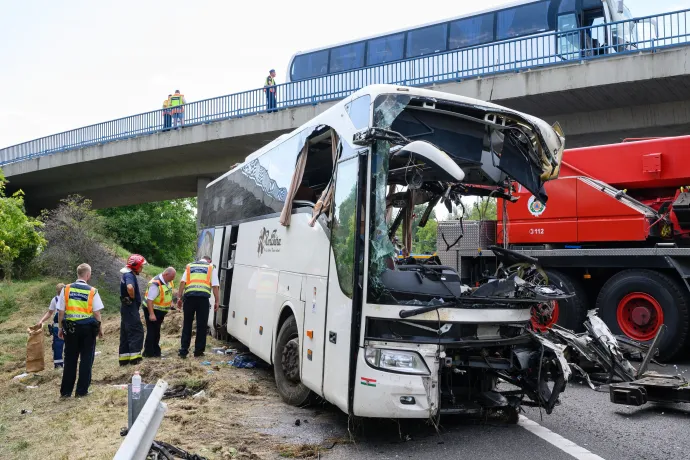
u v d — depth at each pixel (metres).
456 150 6.34
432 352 5.47
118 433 6.23
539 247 11.19
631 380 7.90
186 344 10.62
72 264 26.02
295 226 7.67
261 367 9.72
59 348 11.23
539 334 6.55
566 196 10.92
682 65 15.83
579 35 17.91
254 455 5.39
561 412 6.95
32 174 34.25
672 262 9.55
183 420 6.48
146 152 28.59
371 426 6.30
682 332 9.48
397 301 5.44
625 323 10.12
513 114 6.39
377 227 5.55
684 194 10.03
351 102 6.27
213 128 25.97
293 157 8.24
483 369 6.11
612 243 10.63
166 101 28.64
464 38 20.89
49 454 5.68
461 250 10.61
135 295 10.23
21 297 21.66
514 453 5.46
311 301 6.71
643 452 5.50
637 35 16.59
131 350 10.10
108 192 36.25
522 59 18.88
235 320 10.82
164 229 47.38
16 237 24.72
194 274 10.73
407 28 22.61
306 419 6.62
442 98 6.08
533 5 19.25
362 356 5.45
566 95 17.91
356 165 5.84
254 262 9.77
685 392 6.74
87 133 31.17
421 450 5.58
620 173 10.71
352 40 24.14
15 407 8.07
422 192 7.16
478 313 5.67
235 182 12.08
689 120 17.80
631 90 17.19
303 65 25.66
